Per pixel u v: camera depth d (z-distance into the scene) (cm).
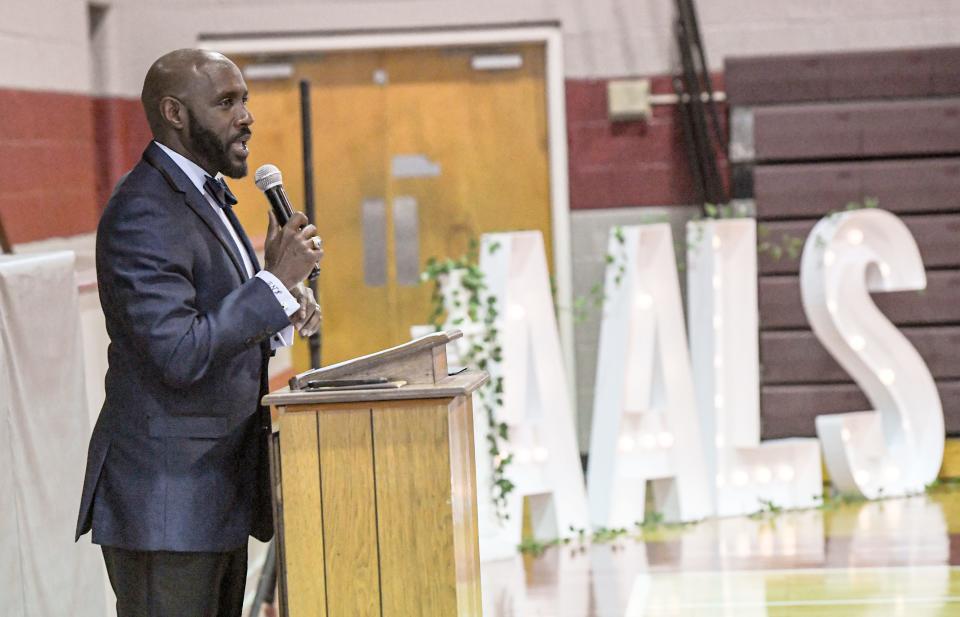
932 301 1292
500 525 1047
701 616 843
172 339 439
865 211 1193
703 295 1193
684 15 1270
